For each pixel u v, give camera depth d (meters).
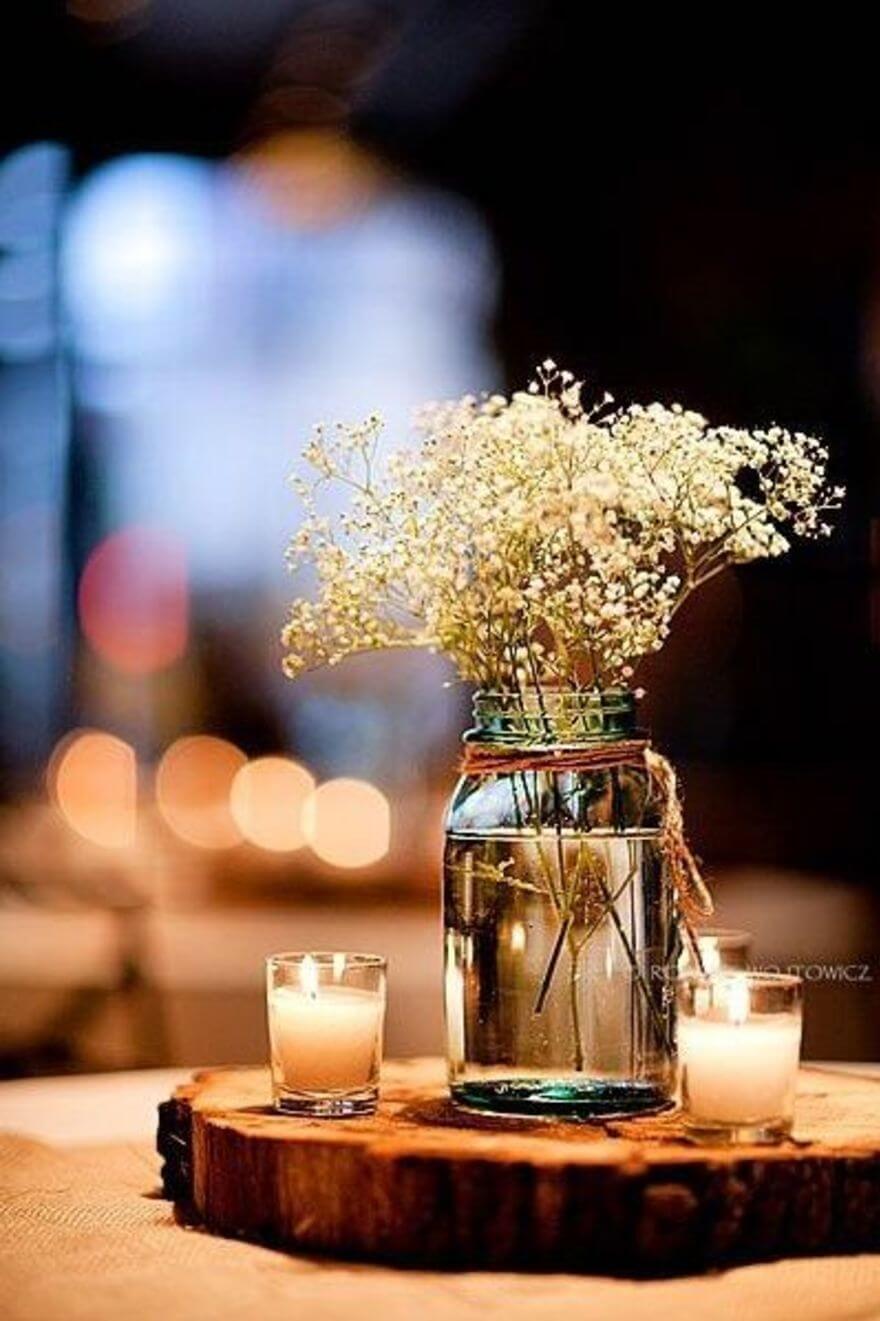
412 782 5.37
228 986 3.76
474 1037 2.06
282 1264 1.84
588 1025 2.04
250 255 8.57
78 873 4.29
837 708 6.89
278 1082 2.06
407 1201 1.81
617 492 1.95
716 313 7.65
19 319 8.53
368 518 2.08
